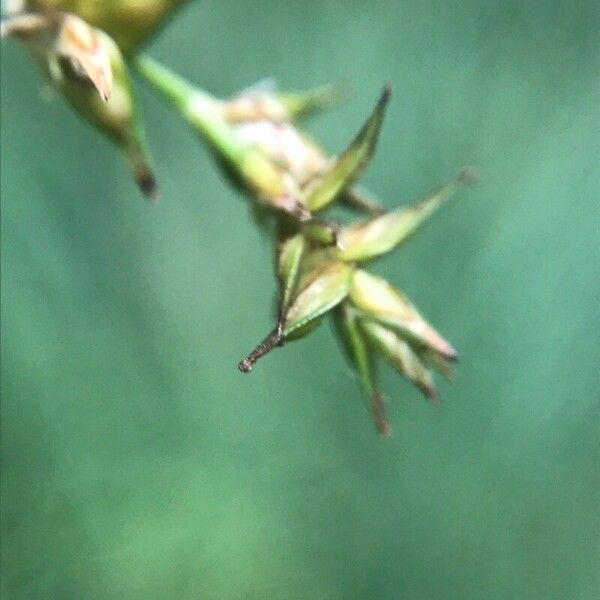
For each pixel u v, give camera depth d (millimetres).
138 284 65
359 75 64
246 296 65
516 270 63
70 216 63
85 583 65
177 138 64
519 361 64
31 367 64
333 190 49
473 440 65
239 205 65
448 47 64
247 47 64
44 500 65
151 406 65
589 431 65
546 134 63
